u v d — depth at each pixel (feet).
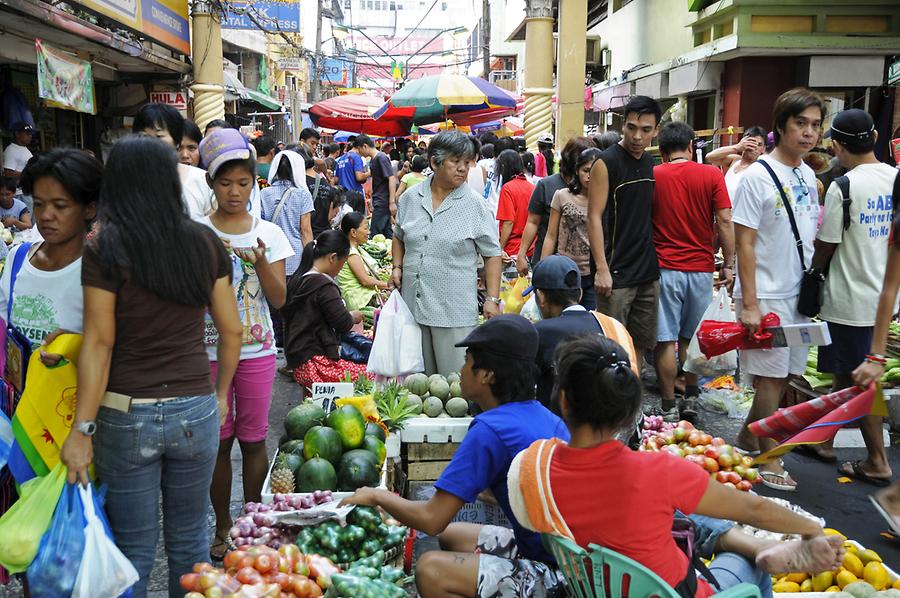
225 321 9.92
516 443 9.29
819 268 15.80
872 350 12.71
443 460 15.11
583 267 20.15
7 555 8.39
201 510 9.80
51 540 8.46
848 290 15.69
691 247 19.13
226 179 11.76
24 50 33.50
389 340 16.42
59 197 9.26
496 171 29.50
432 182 16.98
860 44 39.37
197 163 15.07
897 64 39.09
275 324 26.17
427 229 16.74
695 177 18.79
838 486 15.97
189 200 13.58
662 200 18.95
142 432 8.96
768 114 42.86
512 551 10.17
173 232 8.85
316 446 12.62
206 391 9.46
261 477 13.16
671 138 19.34
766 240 16.01
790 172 15.92
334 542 11.12
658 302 18.93
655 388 22.38
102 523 8.72
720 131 37.35
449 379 16.37
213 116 46.98
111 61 39.58
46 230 9.34
